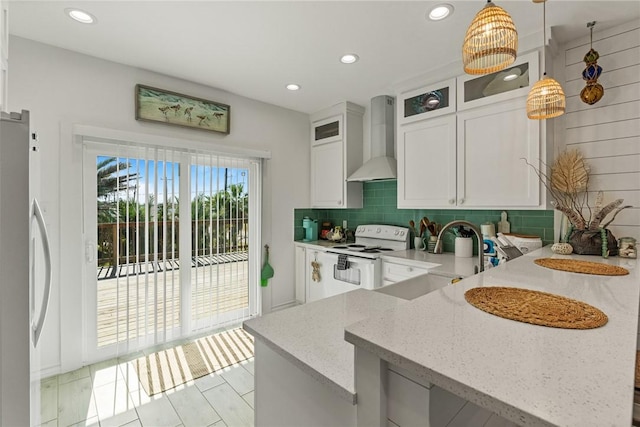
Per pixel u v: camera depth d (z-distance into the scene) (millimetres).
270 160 3371
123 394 1946
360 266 2818
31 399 1095
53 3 1671
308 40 2061
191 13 1768
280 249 3480
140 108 2467
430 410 574
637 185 1812
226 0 1651
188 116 2725
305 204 3730
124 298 2414
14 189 1021
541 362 509
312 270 3373
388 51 2195
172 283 2648
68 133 2172
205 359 2387
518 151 2039
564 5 1680
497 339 607
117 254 2385
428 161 2535
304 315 1162
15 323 1025
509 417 405
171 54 2256
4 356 1008
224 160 3016
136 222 2469
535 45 1947
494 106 2146
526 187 2008
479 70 1339
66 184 2162
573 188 1915
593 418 368
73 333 2195
